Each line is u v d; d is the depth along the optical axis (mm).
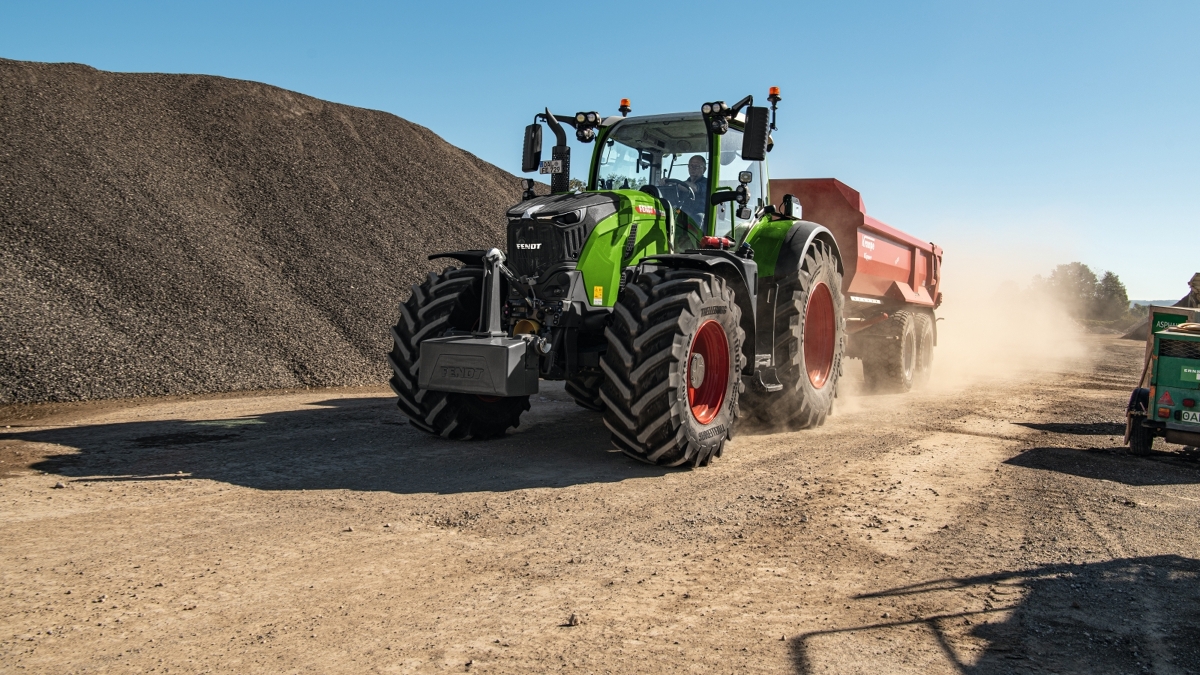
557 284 5863
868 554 3848
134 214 14039
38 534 3861
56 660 2580
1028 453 6473
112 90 19859
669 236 6566
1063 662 2732
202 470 5285
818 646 2812
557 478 5316
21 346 9164
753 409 7480
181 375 9516
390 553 3719
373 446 6227
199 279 12406
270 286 12977
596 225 6016
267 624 2898
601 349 6258
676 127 7129
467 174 22844
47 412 7746
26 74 18781
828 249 8031
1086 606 3229
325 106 23797
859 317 10844
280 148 19828
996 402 9812
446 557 3689
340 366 10820
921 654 2768
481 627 2920
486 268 5750
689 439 5527
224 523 4109
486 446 6379
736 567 3641
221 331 10977
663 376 5398
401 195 19516
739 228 7344
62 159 15227
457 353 5602
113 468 5301
